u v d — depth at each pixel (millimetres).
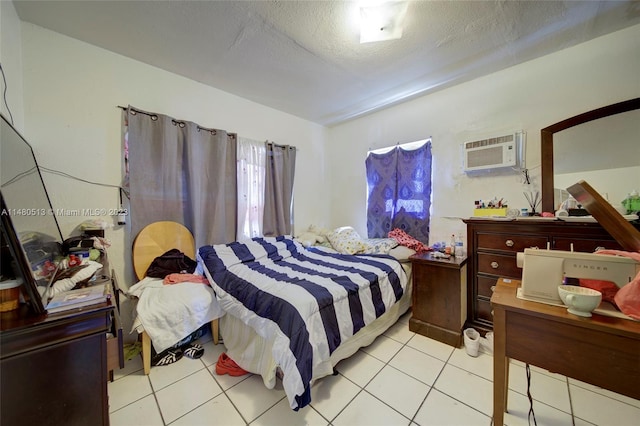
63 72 1801
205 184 2484
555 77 2037
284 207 3201
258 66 2213
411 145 2957
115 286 1597
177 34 1794
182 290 1815
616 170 1797
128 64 2070
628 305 885
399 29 1693
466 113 2504
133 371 1676
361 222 3504
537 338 983
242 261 2174
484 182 2404
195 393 1480
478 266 2051
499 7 1550
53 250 1315
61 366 784
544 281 1045
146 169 2100
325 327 1425
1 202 728
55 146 1782
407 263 2486
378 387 1510
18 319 740
